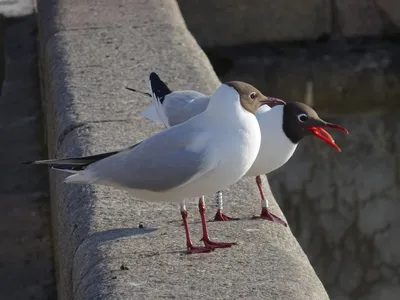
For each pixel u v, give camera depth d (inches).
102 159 241.1
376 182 504.4
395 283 443.5
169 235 242.5
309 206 492.1
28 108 517.7
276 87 576.1
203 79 358.6
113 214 254.2
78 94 343.3
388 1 577.3
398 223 480.1
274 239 241.4
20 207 408.5
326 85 577.3
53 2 466.9
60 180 286.7
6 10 655.1
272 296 206.5
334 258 460.8
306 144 527.2
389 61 575.5
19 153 465.1
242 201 267.0
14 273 353.1
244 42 584.1
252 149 236.8
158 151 234.7
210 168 231.9
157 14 440.5
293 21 583.5
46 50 413.1
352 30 586.2
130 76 362.0
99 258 230.2
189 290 210.7
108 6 453.1
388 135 544.7
